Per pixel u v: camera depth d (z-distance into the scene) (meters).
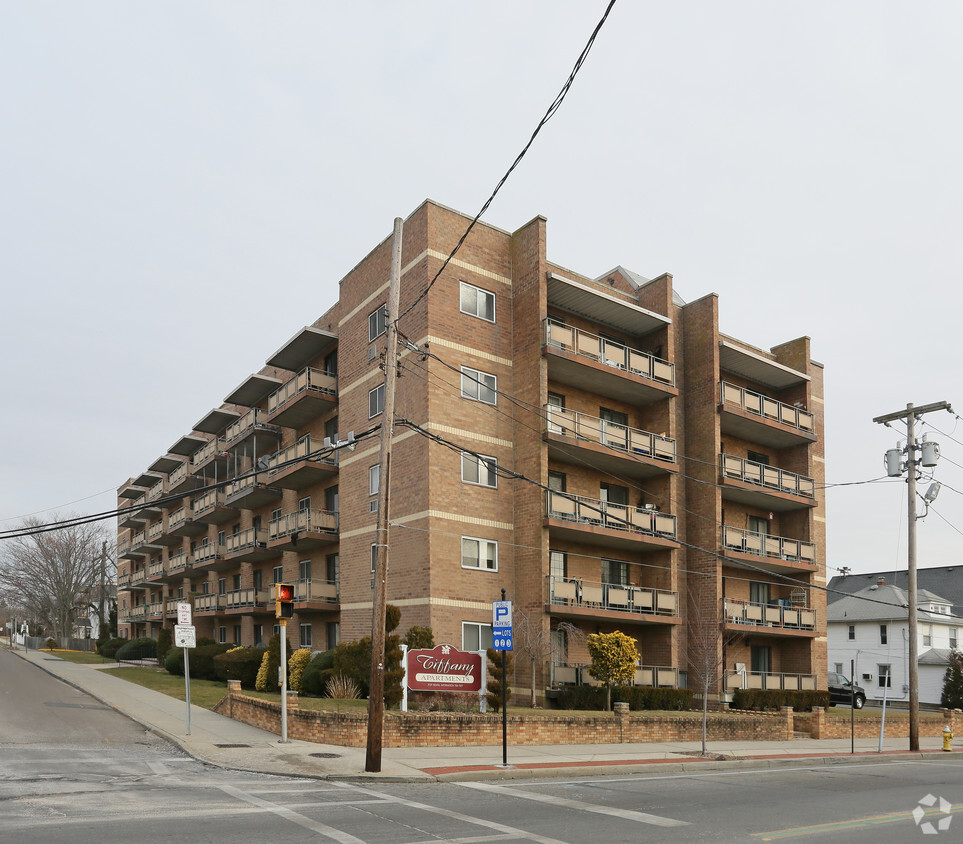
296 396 32.94
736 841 9.84
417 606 25.92
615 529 28.28
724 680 31.00
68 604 71.38
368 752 14.85
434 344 27.06
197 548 46.25
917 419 28.09
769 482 34.38
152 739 18.38
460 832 9.88
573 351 28.59
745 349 35.03
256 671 30.53
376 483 29.22
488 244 29.17
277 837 9.23
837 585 64.31
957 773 18.97
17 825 9.49
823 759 21.28
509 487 28.05
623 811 11.77
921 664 52.78
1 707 22.41
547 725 20.34
